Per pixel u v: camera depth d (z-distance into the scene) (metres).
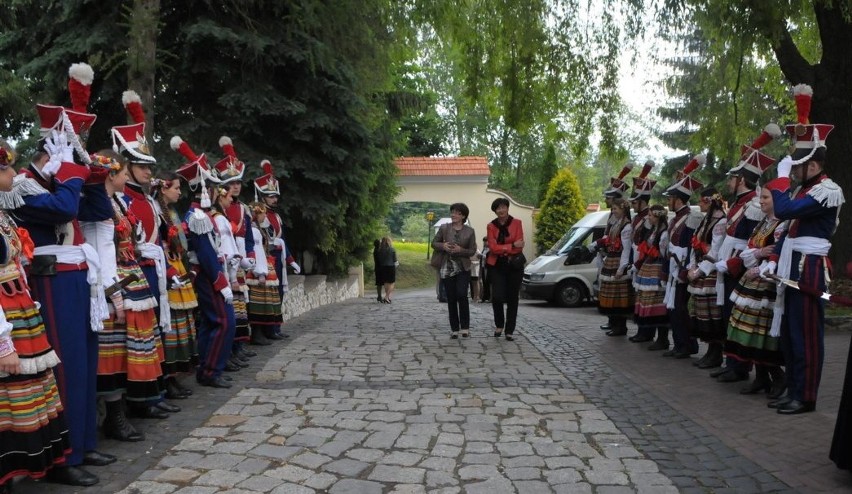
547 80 11.34
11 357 3.31
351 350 8.20
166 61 10.90
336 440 4.71
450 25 11.16
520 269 8.98
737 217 6.30
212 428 4.96
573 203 24.89
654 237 8.32
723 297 6.55
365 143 12.68
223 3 10.82
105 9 10.49
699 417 5.37
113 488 3.86
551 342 8.92
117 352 4.59
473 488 3.93
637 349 8.45
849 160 11.12
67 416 3.93
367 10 10.80
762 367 6.01
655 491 3.92
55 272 3.91
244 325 7.22
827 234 5.22
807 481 4.03
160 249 5.18
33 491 3.79
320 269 16.94
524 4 10.64
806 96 5.21
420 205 46.34
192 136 10.94
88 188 4.13
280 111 11.02
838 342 8.75
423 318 11.60
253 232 8.11
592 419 5.30
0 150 3.36
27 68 10.52
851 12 9.65
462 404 5.68
